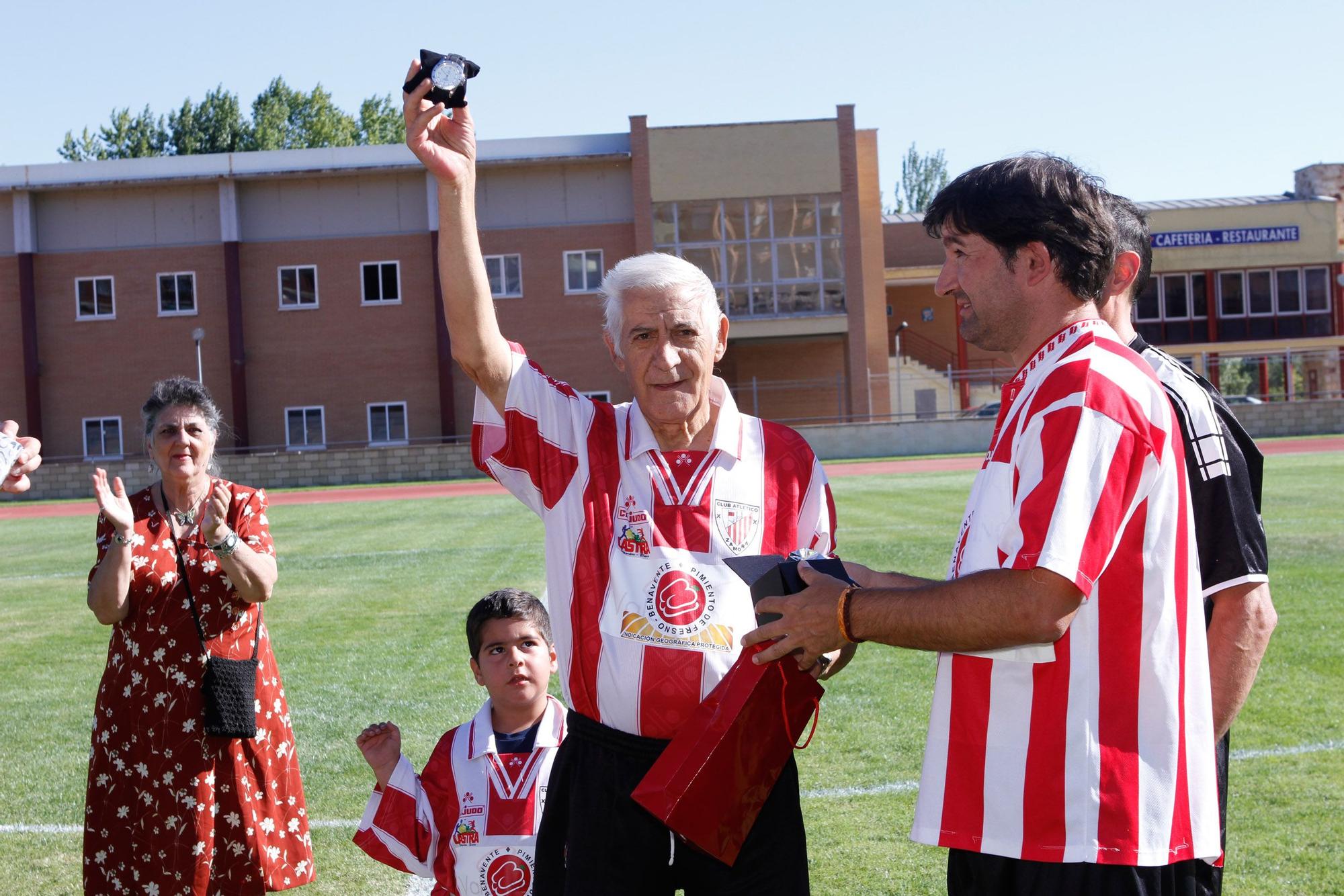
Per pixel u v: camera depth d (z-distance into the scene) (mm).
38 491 33719
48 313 37250
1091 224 2008
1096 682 1922
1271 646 7082
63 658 8281
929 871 4074
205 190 37375
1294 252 43906
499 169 37375
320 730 6062
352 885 4129
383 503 24719
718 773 2176
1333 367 43938
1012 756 1943
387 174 37500
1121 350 1993
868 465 30328
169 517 3598
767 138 36781
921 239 46875
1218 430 2301
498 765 3355
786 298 37094
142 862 3438
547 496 2523
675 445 2566
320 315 37531
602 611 2432
